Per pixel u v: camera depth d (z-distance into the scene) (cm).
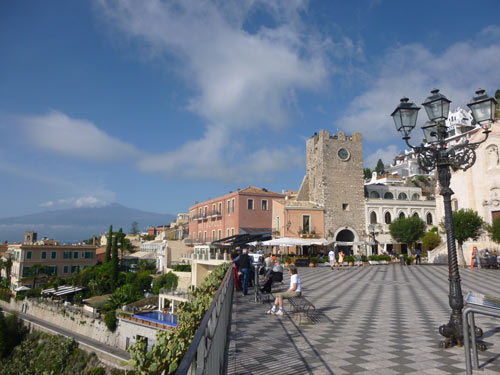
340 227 4944
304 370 634
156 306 4488
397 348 775
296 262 3794
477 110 905
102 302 4900
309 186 5438
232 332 927
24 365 4250
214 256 4428
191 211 7731
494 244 3622
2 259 7731
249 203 5788
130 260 8294
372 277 2556
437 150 881
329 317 1134
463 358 702
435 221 5269
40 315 5194
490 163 3809
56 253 7006
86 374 3522
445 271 2988
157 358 389
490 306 582
